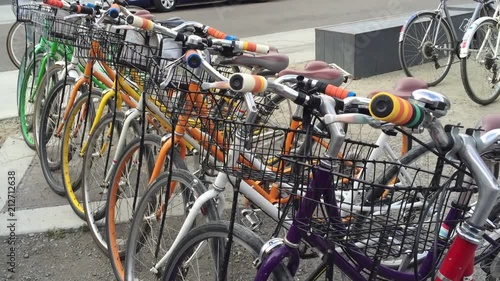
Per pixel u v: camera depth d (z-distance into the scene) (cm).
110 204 270
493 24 523
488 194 136
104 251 290
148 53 258
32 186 378
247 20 1044
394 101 127
